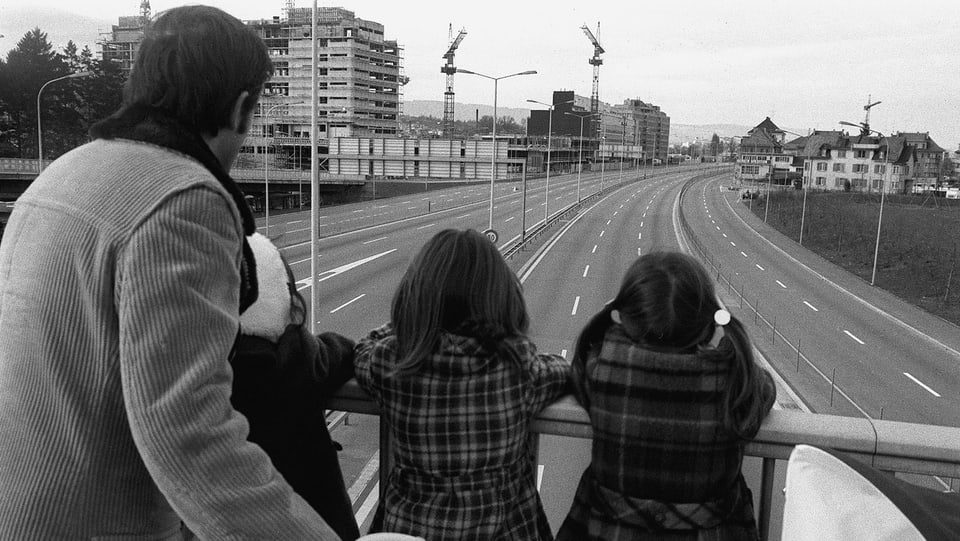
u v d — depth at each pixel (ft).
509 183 409.49
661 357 6.86
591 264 152.66
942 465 7.14
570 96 616.39
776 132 568.00
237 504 4.25
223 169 5.38
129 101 5.17
